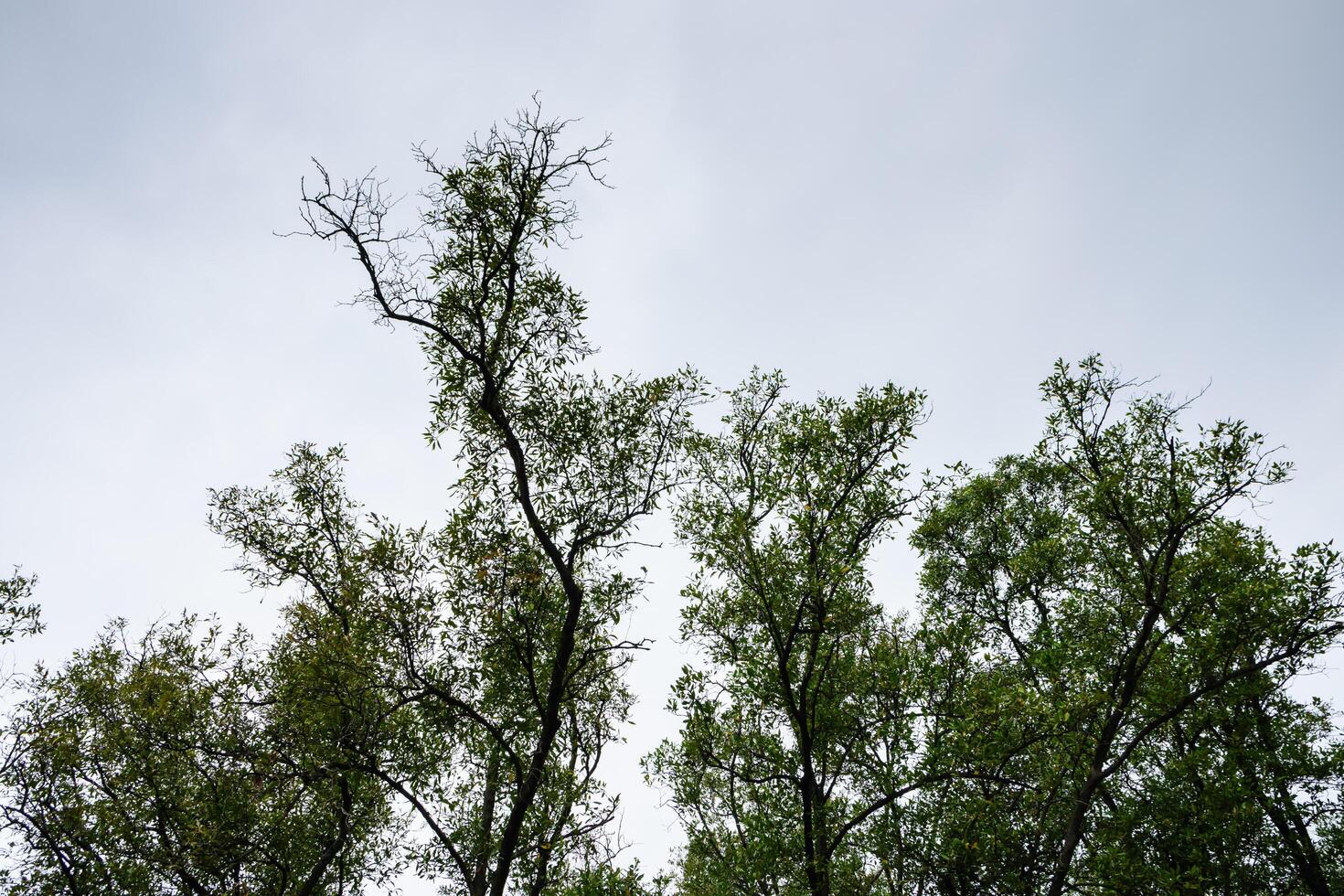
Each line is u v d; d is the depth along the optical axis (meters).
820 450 14.85
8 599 16.06
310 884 14.16
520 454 13.39
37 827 13.91
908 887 13.41
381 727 13.31
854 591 14.31
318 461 17.11
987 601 20.83
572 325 14.31
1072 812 13.30
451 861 13.38
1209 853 14.05
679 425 14.44
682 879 16.66
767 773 13.78
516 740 14.02
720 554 13.87
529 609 13.52
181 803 14.26
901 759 13.74
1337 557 12.96
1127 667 14.12
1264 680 14.34
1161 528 14.43
